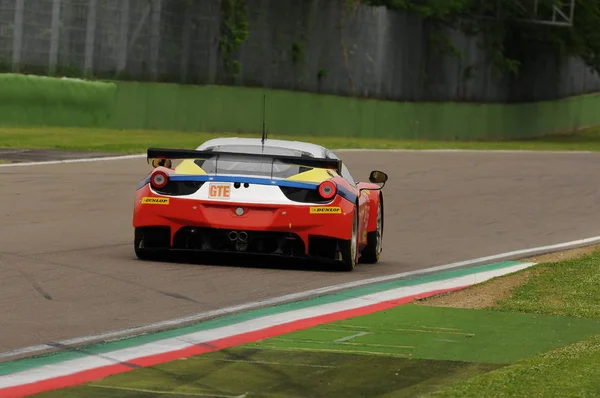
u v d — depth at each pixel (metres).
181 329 26.73
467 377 22.08
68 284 32.06
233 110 132.25
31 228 45.88
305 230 36.06
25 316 27.23
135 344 24.61
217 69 130.12
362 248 42.09
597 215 66.00
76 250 39.81
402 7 161.88
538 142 173.75
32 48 108.75
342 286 34.88
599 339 26.08
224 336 26.02
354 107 151.75
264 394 20.30
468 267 42.75
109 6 115.19
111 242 42.97
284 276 36.09
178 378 21.38
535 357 23.56
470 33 173.50
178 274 34.97
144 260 37.69
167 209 36.12
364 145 115.69
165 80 122.38
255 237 35.97
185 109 124.94
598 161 107.50
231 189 36.06
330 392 20.59
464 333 27.36
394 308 31.34
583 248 50.09
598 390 20.39
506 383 20.89
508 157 108.12
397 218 59.59
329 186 36.47
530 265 43.88
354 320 29.03
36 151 83.69
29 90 105.50
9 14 107.25
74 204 55.53
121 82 115.69
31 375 21.25
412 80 163.12
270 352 24.20
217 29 129.38
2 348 23.61
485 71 178.25
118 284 32.53
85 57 113.19
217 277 34.88
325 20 146.88
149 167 77.19
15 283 31.77
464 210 64.94
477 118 176.75
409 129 162.25
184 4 124.31
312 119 144.50
